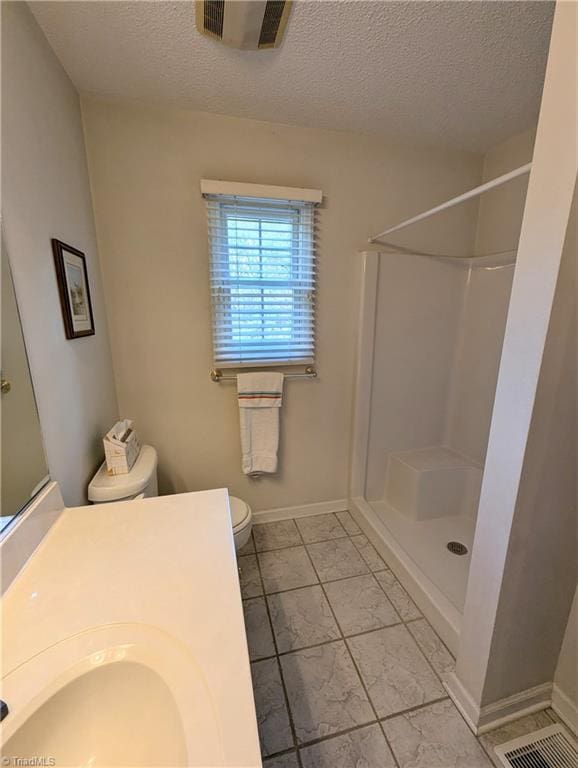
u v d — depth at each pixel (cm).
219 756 47
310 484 221
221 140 162
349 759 102
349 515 226
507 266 187
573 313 80
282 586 167
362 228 191
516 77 134
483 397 207
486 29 110
